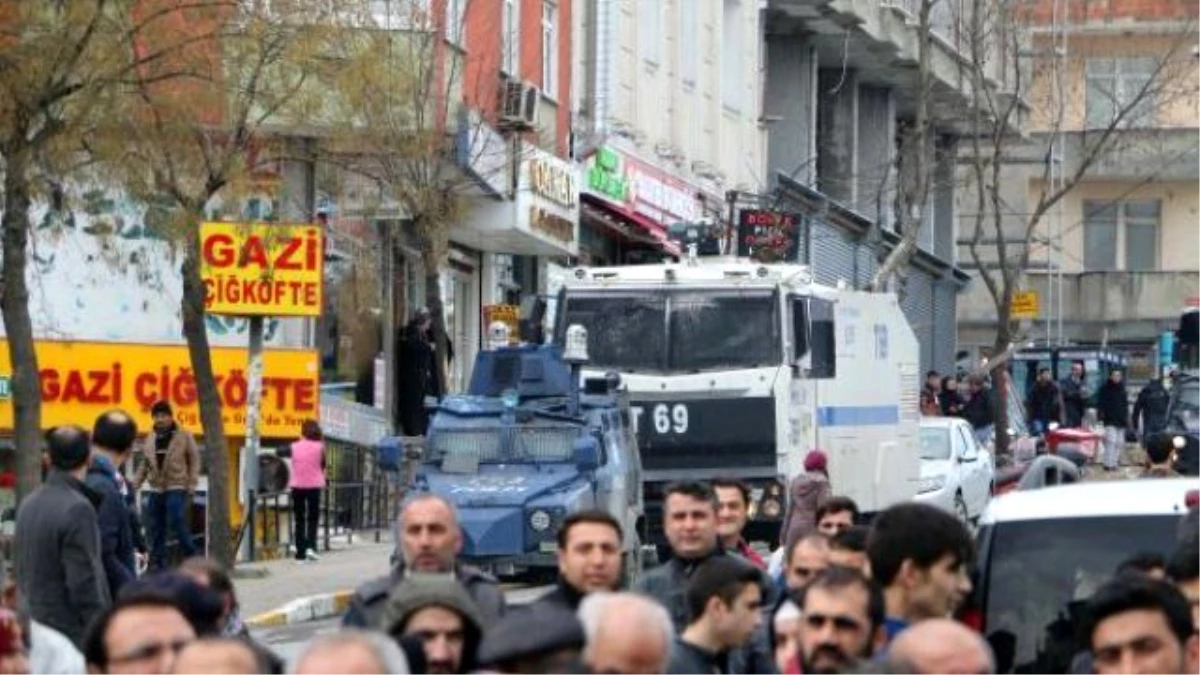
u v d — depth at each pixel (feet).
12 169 151.12
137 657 58.39
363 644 49.34
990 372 321.73
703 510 79.36
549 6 281.33
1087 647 64.90
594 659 54.08
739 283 199.00
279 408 212.23
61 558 94.38
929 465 244.63
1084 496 80.79
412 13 221.05
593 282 200.54
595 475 175.63
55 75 150.00
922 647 50.80
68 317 223.10
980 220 324.19
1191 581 69.72
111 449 112.16
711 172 337.93
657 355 198.59
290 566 197.88
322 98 180.24
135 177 164.04
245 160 171.83
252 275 193.16
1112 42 521.24
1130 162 529.04
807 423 203.41
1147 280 530.27
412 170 222.48
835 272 360.28
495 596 71.72
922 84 306.76
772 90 379.35
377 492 233.55
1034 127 495.82
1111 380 373.61
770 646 73.41
